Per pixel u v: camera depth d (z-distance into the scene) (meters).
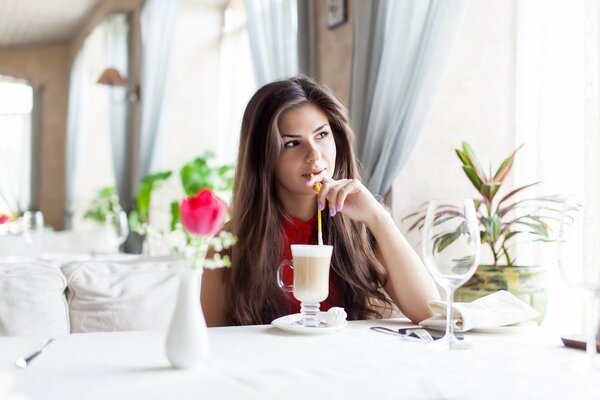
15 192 9.23
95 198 7.55
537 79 2.43
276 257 1.58
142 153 5.71
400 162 2.57
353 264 1.58
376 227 1.43
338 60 3.31
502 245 2.14
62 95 9.38
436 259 0.99
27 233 3.70
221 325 1.59
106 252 4.31
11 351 0.92
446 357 0.90
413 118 2.52
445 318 1.17
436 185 2.71
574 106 2.25
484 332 1.14
